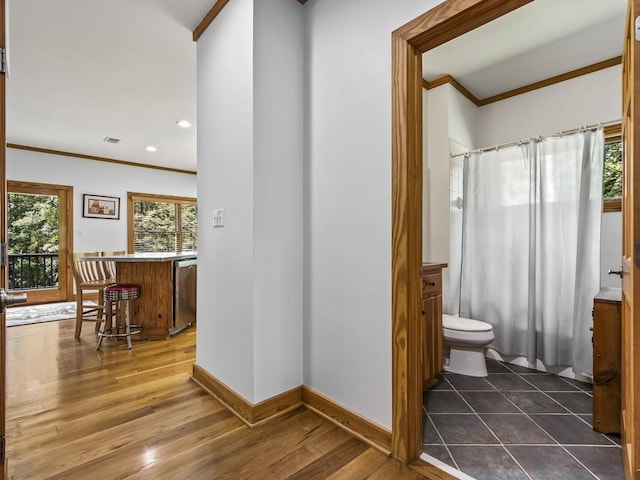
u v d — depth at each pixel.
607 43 2.44
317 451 1.56
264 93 1.85
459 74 2.90
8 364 2.68
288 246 1.96
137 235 6.53
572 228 2.46
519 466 1.46
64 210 5.63
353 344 1.72
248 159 1.83
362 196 1.68
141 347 3.14
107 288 3.21
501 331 2.77
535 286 2.61
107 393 2.14
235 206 1.95
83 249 5.78
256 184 1.81
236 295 1.93
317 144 1.93
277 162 1.91
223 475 1.39
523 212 2.69
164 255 3.73
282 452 1.55
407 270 1.48
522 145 2.70
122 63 2.87
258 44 1.83
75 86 3.28
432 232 3.06
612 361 1.69
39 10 2.19
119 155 5.89
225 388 2.00
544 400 2.10
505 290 2.75
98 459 1.49
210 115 2.23
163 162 6.43
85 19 2.29
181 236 7.15
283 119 1.94
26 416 1.85
